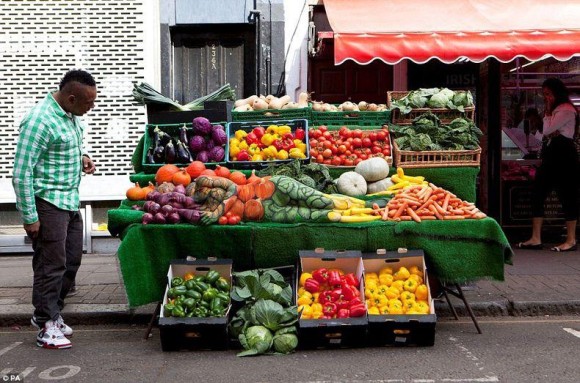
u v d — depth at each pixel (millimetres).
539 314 6695
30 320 6453
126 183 9938
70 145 5598
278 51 10594
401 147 6879
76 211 5809
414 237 5863
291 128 7395
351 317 5379
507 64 10297
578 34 8086
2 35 9719
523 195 10180
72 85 5500
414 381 4629
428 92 7332
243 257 5887
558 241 10336
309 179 6477
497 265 5883
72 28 9797
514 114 10375
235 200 5934
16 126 9781
